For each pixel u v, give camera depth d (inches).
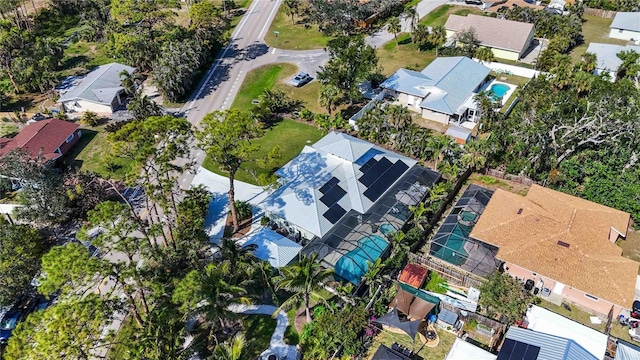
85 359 1280.8
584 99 2640.3
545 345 1478.8
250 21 4544.8
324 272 1609.3
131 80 3122.5
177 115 3112.7
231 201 2075.5
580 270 1733.5
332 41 3132.4
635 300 1737.2
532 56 3727.9
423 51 3865.7
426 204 2204.7
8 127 3011.8
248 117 1959.9
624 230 1945.1
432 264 1921.8
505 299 1636.3
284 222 2092.8
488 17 4003.4
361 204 2082.9
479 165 2418.8
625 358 1487.5
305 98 3260.3
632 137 2295.8
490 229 1961.1
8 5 4055.1
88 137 2903.5
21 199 2172.7
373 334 1685.5
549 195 2108.8
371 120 2679.6
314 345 1626.5
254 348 1643.7
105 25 4215.1
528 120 2477.9
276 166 2571.4
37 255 1916.8
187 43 3435.0
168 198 2322.8
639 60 3142.2
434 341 1658.5
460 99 2992.1
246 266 1723.7
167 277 1697.8
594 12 4490.7
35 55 3454.7
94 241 1507.1
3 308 1774.1
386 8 4431.6
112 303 1395.2
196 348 1647.4
